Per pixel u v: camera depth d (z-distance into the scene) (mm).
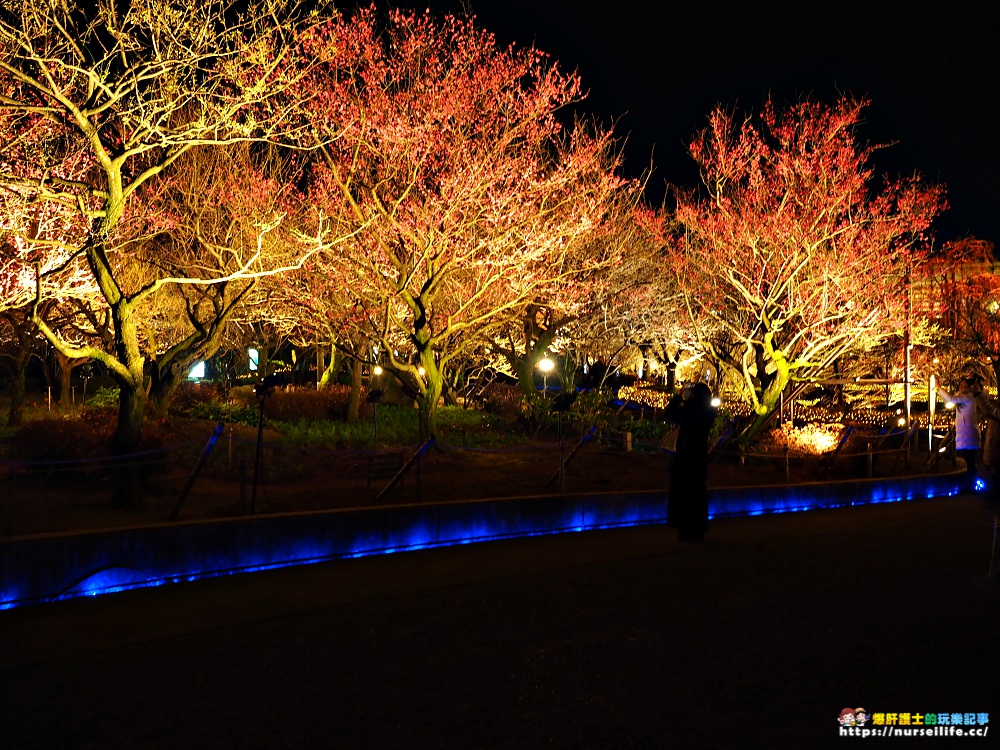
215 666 5891
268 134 13445
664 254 29750
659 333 29516
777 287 22922
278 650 6246
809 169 22969
